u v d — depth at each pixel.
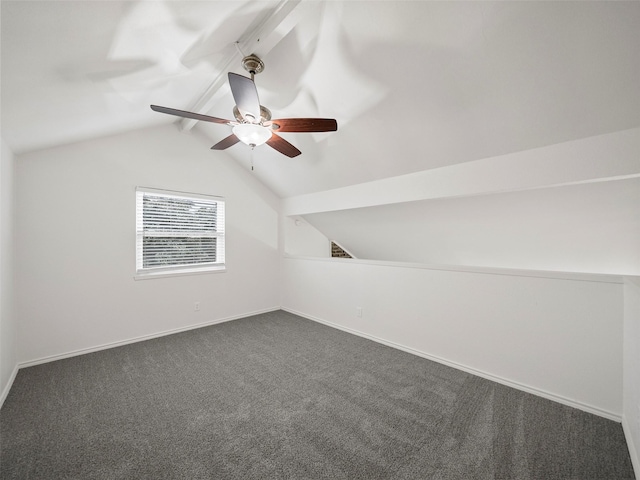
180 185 3.55
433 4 1.49
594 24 1.34
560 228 2.62
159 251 3.44
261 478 1.40
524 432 1.73
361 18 1.66
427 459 1.52
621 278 1.81
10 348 2.33
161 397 2.11
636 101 1.53
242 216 4.16
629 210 2.16
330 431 1.75
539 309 2.14
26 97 1.66
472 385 2.29
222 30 1.65
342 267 3.64
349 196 3.43
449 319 2.64
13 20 1.07
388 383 2.32
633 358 1.58
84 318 2.90
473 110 1.96
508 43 1.54
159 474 1.42
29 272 2.60
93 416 1.88
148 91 2.17
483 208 2.78
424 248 3.97
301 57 2.03
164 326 3.43
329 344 3.16
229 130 3.40
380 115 2.31
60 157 2.76
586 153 1.81
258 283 4.37
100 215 2.99
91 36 1.31
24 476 1.41
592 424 1.79
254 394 2.16
